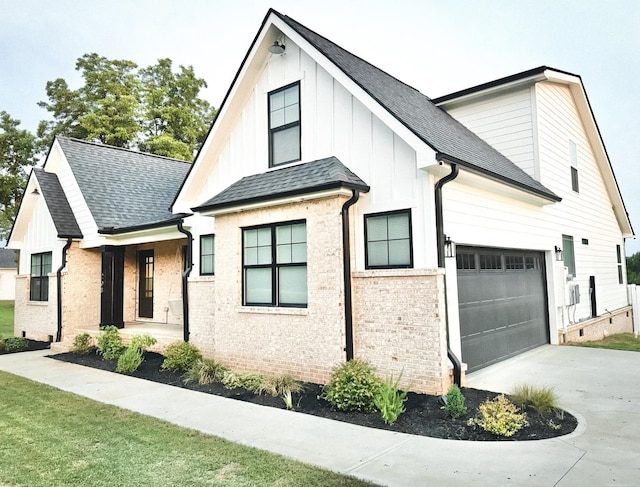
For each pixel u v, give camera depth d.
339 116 9.15
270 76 10.59
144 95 32.88
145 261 16.59
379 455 5.02
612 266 18.06
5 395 8.20
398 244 8.04
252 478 4.41
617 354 10.67
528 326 11.19
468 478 4.37
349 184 7.98
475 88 13.02
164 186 17.86
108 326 13.08
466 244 8.65
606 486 4.14
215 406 7.27
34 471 4.68
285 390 7.68
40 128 31.73
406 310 7.58
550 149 12.83
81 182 15.38
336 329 7.99
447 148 8.02
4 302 40.97
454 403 6.23
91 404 7.45
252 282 9.68
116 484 4.34
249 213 9.59
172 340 11.80
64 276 14.64
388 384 6.86
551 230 12.50
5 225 32.25
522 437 5.50
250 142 10.95
